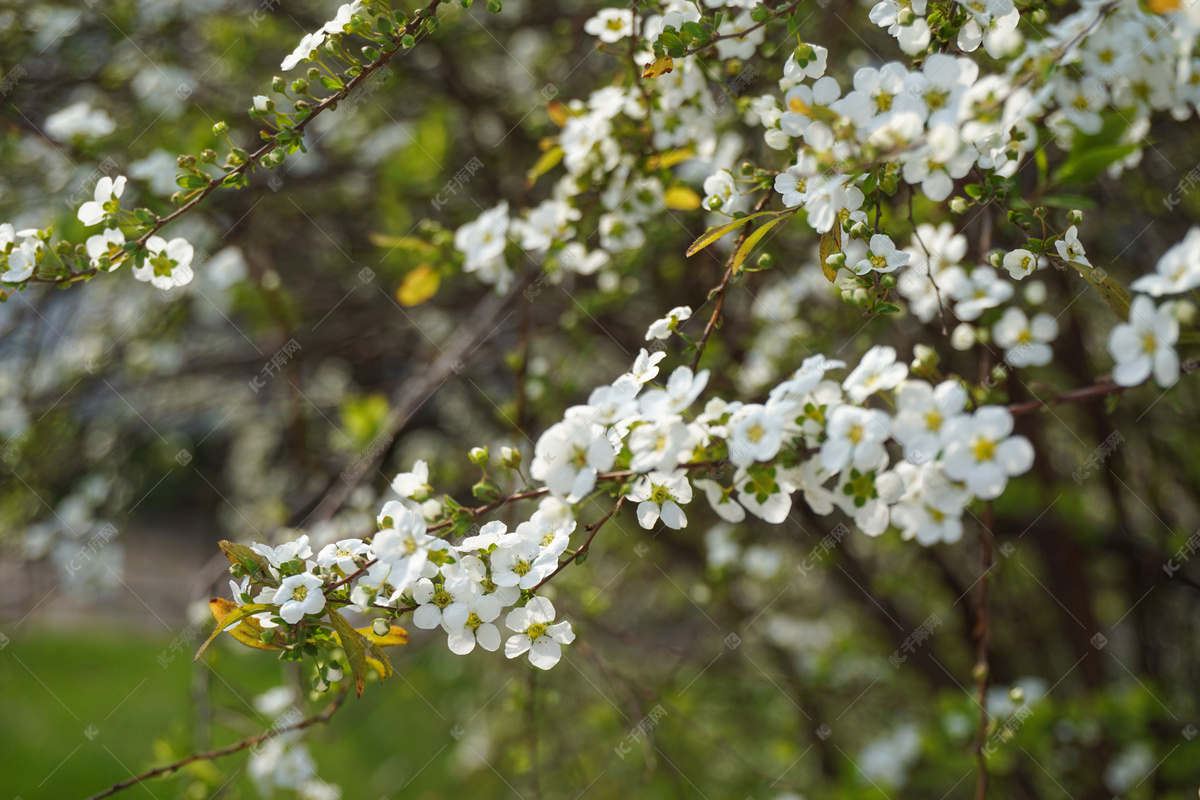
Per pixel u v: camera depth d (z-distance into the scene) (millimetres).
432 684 5016
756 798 4156
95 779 5402
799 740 4328
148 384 4070
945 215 2383
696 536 4098
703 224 2896
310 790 2713
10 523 3961
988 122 1462
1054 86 1592
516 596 1504
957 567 4270
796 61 1713
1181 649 4121
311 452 4059
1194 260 1224
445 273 2607
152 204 2803
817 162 1501
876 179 1493
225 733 3475
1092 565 4281
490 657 4074
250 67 3621
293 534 2809
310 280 4316
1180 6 1362
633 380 1557
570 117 2326
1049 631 4293
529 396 2936
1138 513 4047
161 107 3346
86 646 6930
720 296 1677
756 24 1911
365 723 5664
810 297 3158
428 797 5078
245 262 3447
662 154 2299
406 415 3008
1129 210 3180
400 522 1438
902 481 1468
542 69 3701
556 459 1430
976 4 1620
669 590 4812
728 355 3088
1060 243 1609
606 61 3553
